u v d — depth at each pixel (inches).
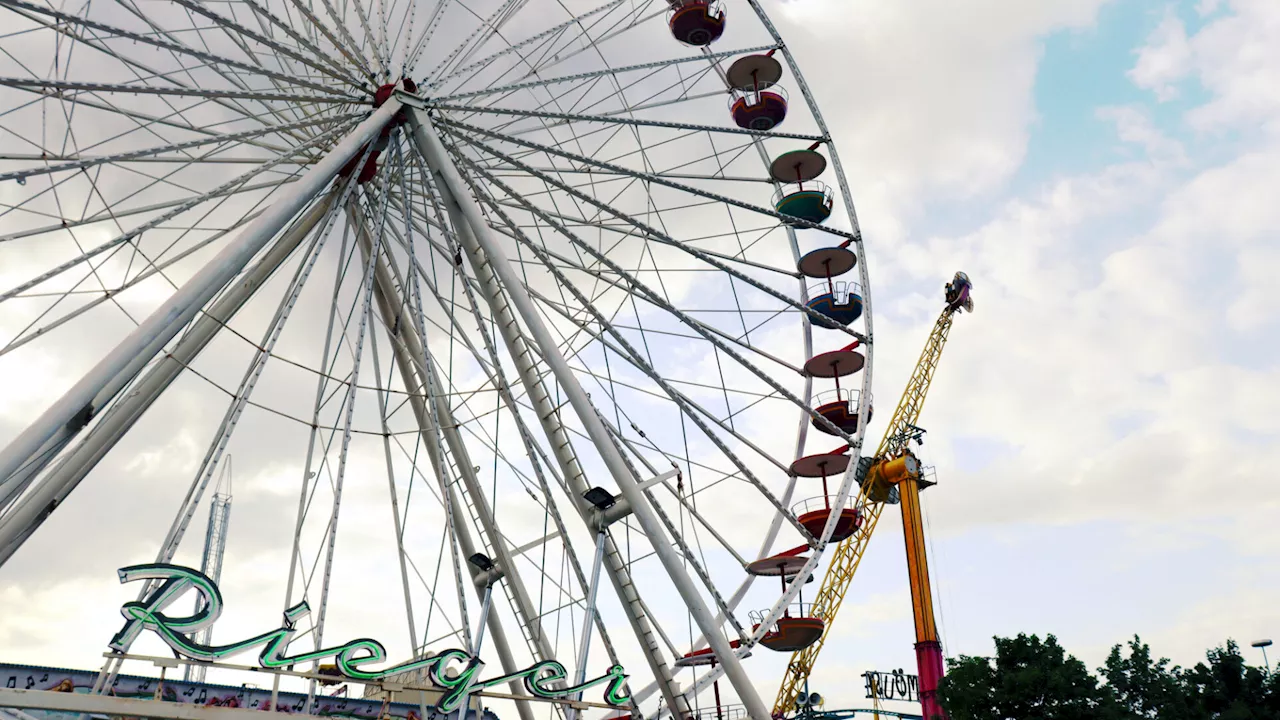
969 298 3659.0
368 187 1403.8
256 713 1019.3
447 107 1348.4
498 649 1519.4
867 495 3149.6
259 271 1272.1
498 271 1244.5
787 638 1550.2
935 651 2913.4
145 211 1193.4
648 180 1423.5
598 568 1277.1
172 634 1015.0
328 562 1114.1
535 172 1344.7
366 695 1780.3
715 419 1456.7
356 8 1378.0
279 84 1359.5
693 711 1315.2
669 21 1699.1
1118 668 2068.2
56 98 1174.3
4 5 1008.9
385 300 1470.2
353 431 1171.9
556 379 1211.9
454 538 1214.9
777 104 1724.9
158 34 1267.2
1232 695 1813.5
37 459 1067.3
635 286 1336.1
